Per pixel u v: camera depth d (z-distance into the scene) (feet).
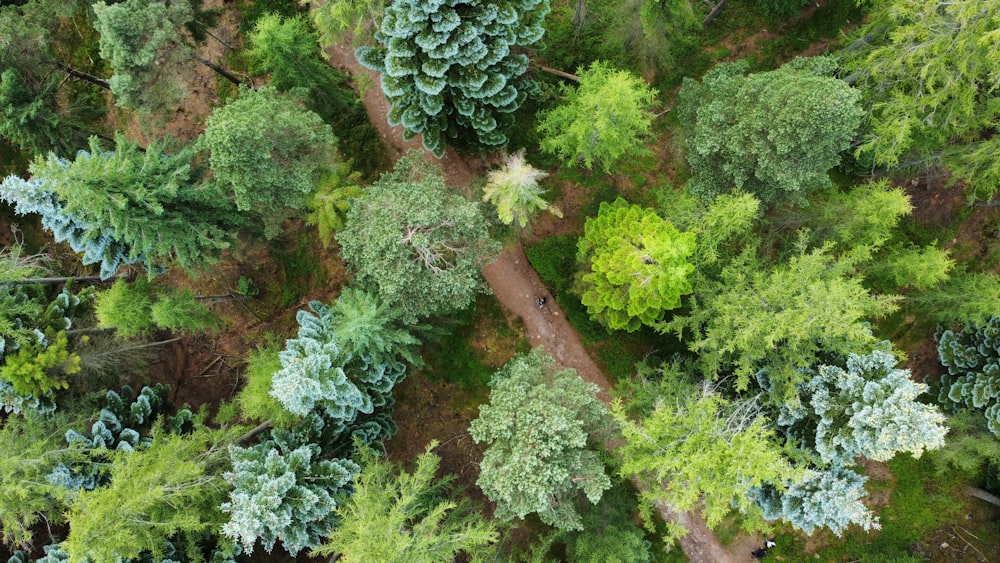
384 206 54.29
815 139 49.78
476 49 50.90
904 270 61.26
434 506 60.44
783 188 55.67
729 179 58.85
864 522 50.88
